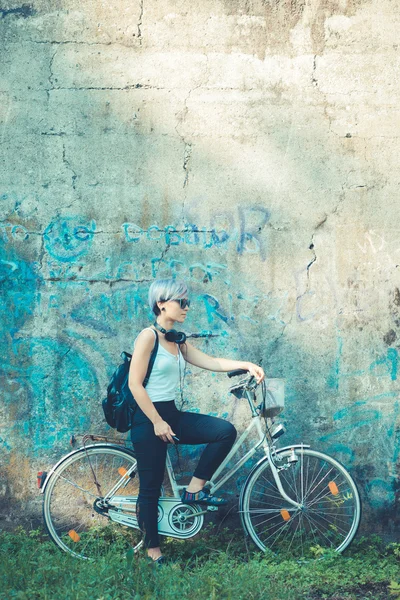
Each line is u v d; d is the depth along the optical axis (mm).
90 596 3545
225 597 3717
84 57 4785
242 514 4547
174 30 4812
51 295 4766
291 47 4863
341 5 4883
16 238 4758
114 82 4793
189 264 4816
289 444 4836
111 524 4734
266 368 4836
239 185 4840
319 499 4797
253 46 4848
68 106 4785
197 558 4324
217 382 4824
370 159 4898
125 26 4793
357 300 4879
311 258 4863
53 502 4750
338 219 4879
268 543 4727
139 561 4000
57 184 4777
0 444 4727
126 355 4379
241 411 4820
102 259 4785
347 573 4285
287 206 4859
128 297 4793
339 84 4883
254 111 4844
